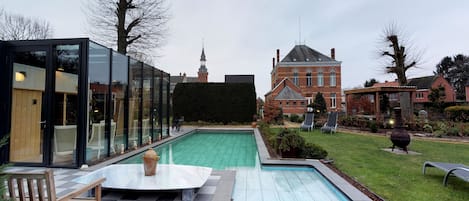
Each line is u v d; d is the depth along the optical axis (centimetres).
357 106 2125
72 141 542
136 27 1101
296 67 3058
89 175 398
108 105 639
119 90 698
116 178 380
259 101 2670
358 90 1553
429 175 480
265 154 673
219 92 1839
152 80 932
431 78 3350
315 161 589
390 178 460
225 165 623
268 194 404
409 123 1287
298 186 446
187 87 1848
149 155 396
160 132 1010
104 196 371
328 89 3008
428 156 669
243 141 1091
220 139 1159
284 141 631
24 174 219
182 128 1498
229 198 359
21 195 223
